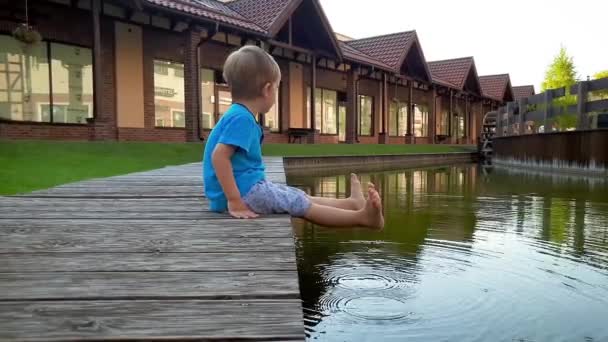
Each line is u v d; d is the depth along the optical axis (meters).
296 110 17.62
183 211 2.35
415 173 10.55
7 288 1.22
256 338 0.95
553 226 3.70
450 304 1.95
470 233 3.41
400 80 23.55
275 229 1.86
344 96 20.48
